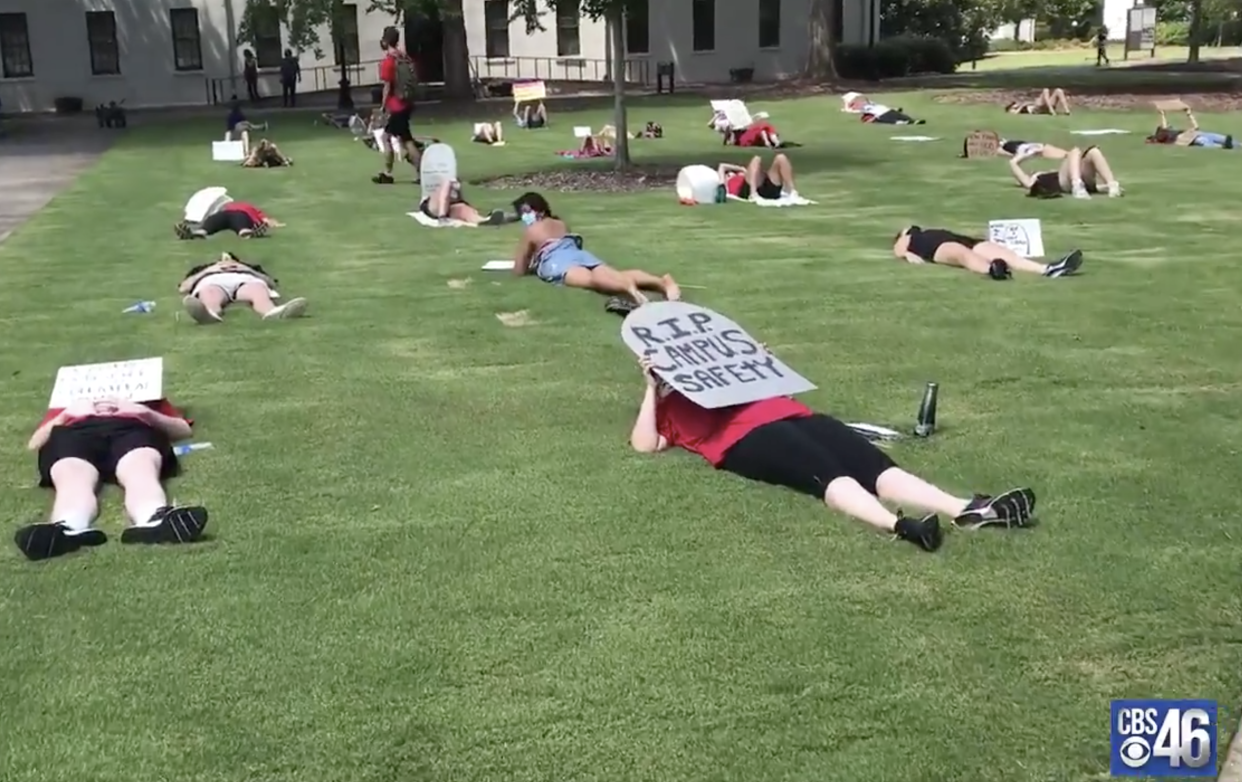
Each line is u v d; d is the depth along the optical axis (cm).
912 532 459
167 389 699
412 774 331
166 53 4050
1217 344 762
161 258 1162
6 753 343
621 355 756
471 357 760
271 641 402
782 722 351
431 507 513
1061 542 467
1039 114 2758
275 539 483
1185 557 453
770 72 4550
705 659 386
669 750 339
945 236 1053
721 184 1475
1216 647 389
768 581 438
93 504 503
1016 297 903
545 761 335
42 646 401
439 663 386
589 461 562
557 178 1756
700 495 516
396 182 1783
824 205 1448
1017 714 353
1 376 744
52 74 3994
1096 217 1302
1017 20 7306
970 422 614
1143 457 561
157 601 431
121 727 355
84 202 1641
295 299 918
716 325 575
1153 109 2800
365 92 4175
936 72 4747
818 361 733
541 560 459
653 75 4347
